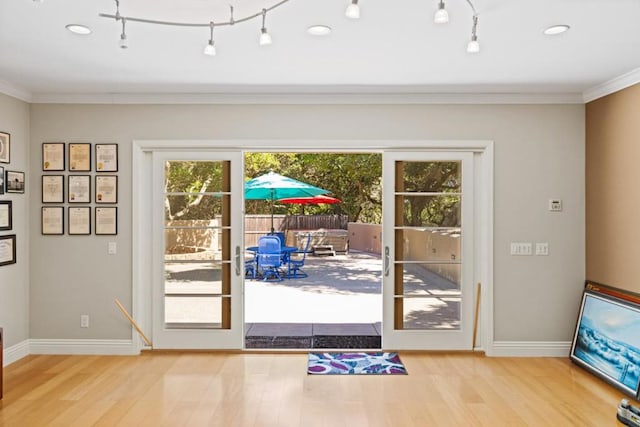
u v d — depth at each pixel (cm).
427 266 486
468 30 308
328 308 720
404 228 485
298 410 347
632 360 381
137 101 472
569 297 475
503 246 475
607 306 425
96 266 475
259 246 889
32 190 475
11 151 445
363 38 322
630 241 406
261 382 403
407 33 313
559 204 474
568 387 394
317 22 294
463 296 484
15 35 316
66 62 374
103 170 474
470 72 401
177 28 304
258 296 824
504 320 475
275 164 1411
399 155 482
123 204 475
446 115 475
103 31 309
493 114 474
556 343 475
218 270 484
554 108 474
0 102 429
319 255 1383
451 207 485
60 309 475
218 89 456
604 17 286
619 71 397
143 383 399
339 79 423
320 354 480
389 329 486
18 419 330
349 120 476
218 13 279
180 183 484
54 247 475
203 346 485
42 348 476
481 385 398
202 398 368
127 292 476
